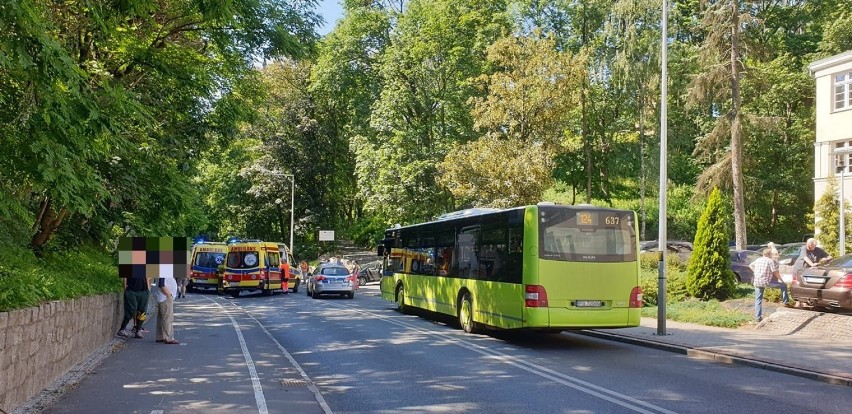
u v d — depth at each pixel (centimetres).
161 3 1413
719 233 2012
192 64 1509
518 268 1419
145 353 1227
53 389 855
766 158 4781
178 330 1634
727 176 3650
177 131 1733
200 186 2842
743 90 4534
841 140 3359
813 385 975
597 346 1438
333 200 6081
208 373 1027
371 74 4812
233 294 3331
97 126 838
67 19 1092
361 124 4819
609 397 880
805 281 1548
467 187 2975
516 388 943
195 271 3678
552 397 880
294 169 5622
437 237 1959
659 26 4312
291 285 3634
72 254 1541
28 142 793
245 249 3256
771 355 1207
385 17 4759
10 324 700
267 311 2298
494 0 4606
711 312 1805
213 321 1881
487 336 1609
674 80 4494
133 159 1471
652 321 1816
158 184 1638
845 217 2731
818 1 4878
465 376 1041
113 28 951
